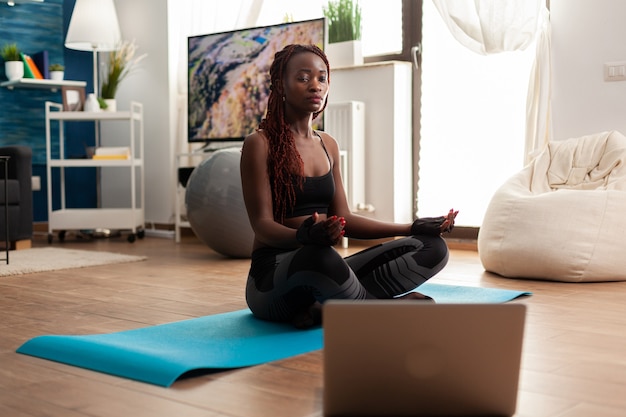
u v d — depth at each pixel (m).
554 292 3.13
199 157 6.03
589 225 3.43
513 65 4.71
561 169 3.86
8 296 3.08
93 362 1.90
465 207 4.96
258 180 2.31
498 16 4.50
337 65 5.24
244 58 5.34
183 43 6.00
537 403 1.56
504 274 3.61
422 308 1.29
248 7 5.64
